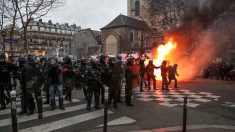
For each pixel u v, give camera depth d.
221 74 25.11
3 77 9.81
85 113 9.39
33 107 9.19
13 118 5.39
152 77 15.76
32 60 9.05
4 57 9.94
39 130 7.45
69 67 11.72
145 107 10.61
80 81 15.20
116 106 10.32
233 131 7.68
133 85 11.02
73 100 11.88
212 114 9.80
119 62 10.61
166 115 9.38
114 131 7.48
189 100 12.41
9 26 25.08
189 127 7.96
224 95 14.09
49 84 9.84
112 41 64.31
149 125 8.10
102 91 11.02
